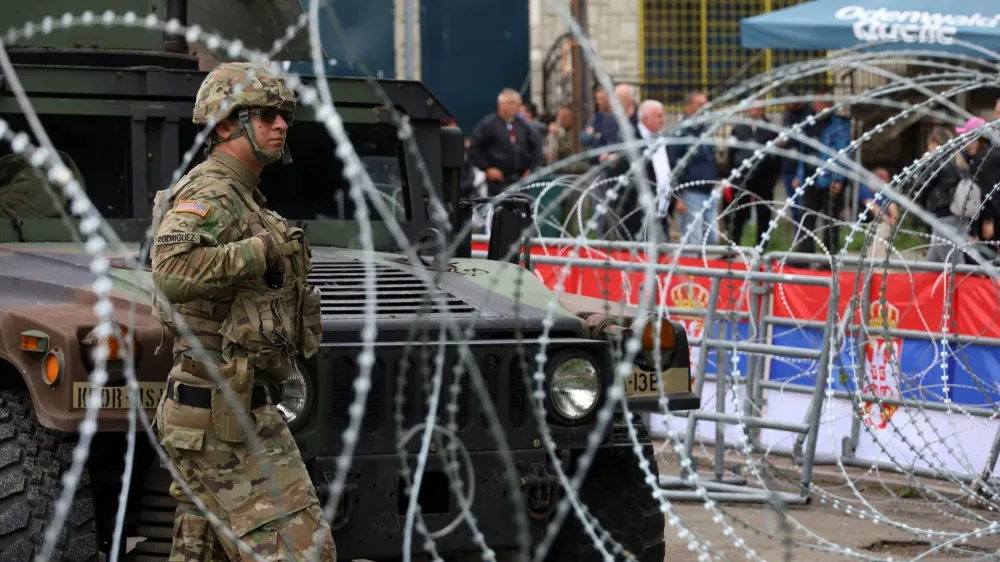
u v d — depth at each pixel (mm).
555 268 34188
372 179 23328
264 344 14250
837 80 55344
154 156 21703
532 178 16188
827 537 24266
